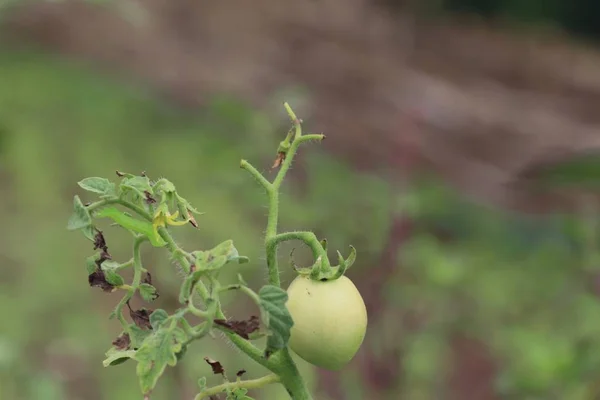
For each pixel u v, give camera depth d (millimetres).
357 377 4934
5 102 12297
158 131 11609
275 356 1969
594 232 6539
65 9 17641
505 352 5855
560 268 7270
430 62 21688
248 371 4734
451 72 21188
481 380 5535
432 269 6246
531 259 7578
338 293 2021
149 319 1807
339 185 8219
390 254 5602
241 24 20875
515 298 6898
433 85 18688
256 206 6871
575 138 14375
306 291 2023
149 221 1888
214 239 6719
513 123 15969
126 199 1912
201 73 16625
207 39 19547
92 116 12234
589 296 5945
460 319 6164
